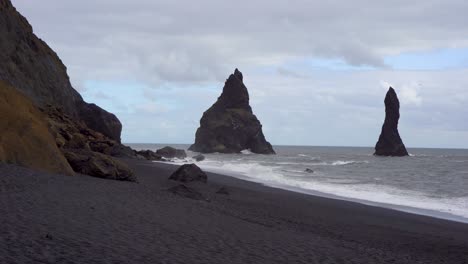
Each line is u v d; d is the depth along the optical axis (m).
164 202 16.42
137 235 10.30
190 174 29.27
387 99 133.62
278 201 23.78
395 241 15.38
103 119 62.06
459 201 27.56
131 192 17.83
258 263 9.31
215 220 14.19
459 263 12.55
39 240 8.53
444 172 56.19
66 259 7.54
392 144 133.62
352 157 121.00
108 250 8.55
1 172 17.05
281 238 12.65
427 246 14.85
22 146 20.09
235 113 127.06
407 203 26.44
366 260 11.11
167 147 72.88
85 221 11.02
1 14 49.16
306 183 36.62
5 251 7.52
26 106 23.94
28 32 54.53
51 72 54.56
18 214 10.76
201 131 129.88
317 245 12.31
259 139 130.25
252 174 43.25
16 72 47.38
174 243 10.06
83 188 16.86
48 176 18.44
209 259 9.05
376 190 33.44
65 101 55.22
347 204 24.69
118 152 49.84
